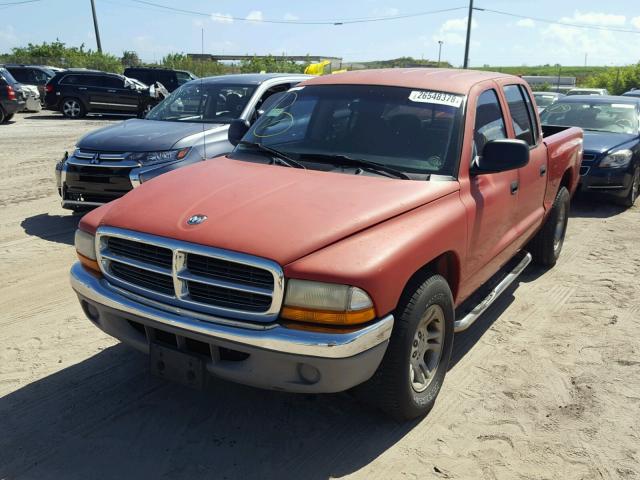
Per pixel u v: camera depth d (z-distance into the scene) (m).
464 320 3.99
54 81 21.53
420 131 3.99
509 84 4.98
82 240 3.50
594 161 9.20
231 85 8.01
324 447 3.31
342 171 3.79
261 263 2.83
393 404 3.31
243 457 3.20
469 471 3.17
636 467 3.25
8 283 5.50
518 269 5.20
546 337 4.81
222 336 2.91
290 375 2.91
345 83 4.48
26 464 3.08
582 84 55.16
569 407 3.80
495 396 3.90
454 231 3.55
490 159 3.88
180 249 3.00
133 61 43.69
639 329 4.99
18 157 12.48
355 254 2.93
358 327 2.88
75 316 4.84
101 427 3.41
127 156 6.77
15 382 3.83
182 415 3.55
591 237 7.82
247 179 3.61
